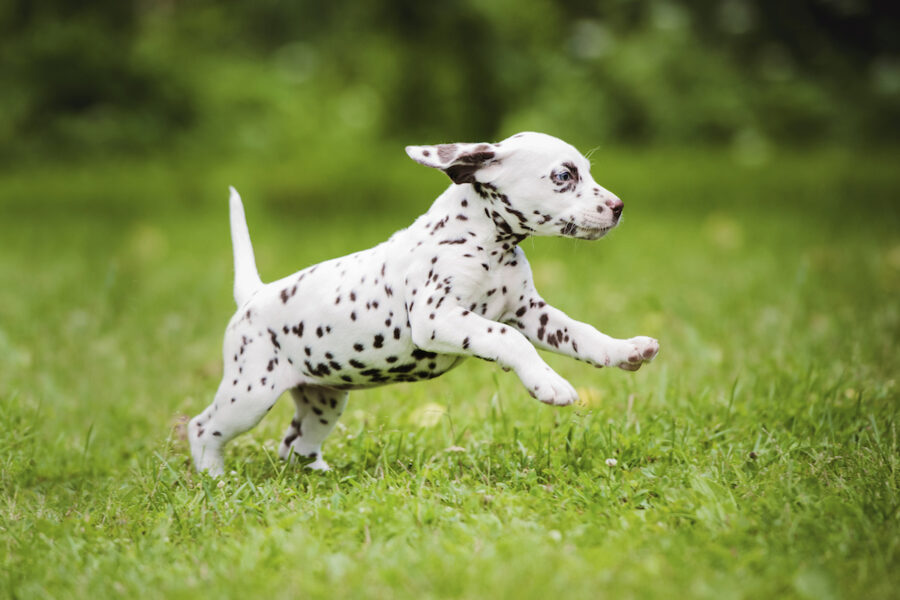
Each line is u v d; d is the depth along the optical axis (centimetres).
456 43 2489
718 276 1155
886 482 505
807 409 638
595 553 423
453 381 783
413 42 2523
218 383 804
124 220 1728
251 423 584
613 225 518
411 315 531
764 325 896
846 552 428
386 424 629
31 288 1170
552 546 441
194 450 594
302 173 2131
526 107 2445
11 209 1852
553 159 518
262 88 2620
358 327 549
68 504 570
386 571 409
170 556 458
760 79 2728
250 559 434
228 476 573
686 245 1389
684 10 2858
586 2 2805
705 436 601
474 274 527
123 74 2484
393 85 2480
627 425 610
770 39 2898
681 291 1075
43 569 452
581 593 390
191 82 2555
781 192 1838
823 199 1752
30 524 514
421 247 536
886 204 1683
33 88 2431
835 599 386
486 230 530
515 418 668
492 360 507
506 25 2511
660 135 2519
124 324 1006
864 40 2944
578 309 984
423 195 1897
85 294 1126
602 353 529
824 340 827
